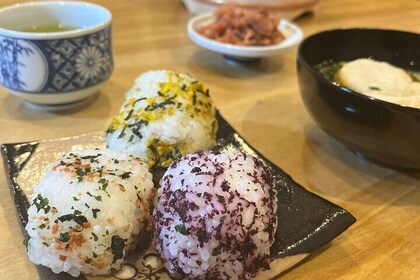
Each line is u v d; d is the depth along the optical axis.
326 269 0.22
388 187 0.29
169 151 0.26
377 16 0.59
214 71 0.43
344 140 0.29
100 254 0.20
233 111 0.36
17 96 0.34
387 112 0.25
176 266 0.20
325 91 0.28
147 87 0.29
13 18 0.34
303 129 0.34
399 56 0.36
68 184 0.21
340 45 0.36
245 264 0.20
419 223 0.26
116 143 0.27
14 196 0.24
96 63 0.33
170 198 0.21
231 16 0.45
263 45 0.43
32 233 0.20
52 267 0.20
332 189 0.28
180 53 0.46
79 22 0.37
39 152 0.28
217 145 0.30
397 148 0.26
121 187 0.21
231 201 0.20
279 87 0.41
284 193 0.26
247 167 0.22
